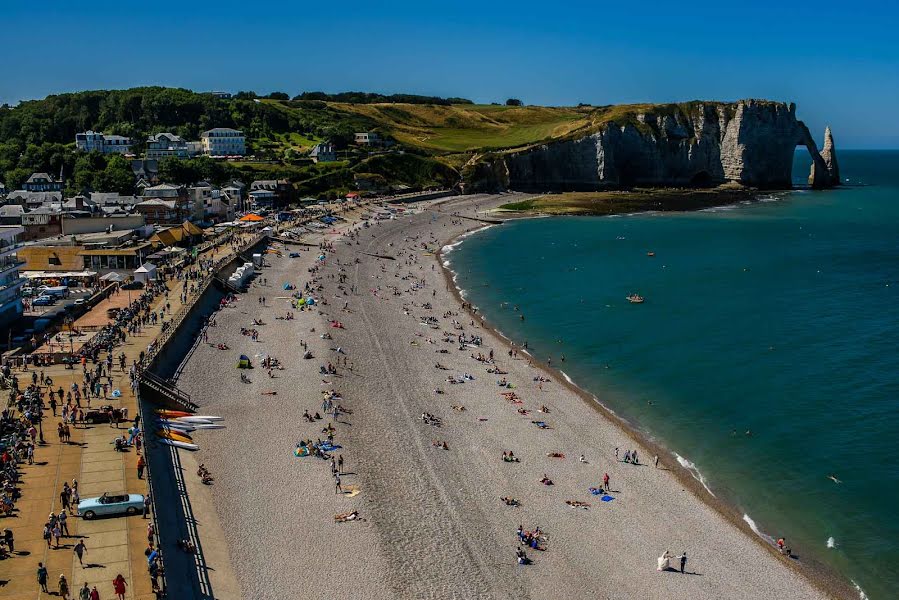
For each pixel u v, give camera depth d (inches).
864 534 2290.8
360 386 3262.8
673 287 5447.8
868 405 3208.7
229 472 2427.4
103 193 6845.5
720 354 3900.1
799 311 4746.6
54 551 1777.8
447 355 3818.9
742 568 2126.0
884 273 5910.4
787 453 2792.8
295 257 5851.4
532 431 2950.3
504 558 2112.5
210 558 1953.7
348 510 2261.3
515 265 6274.6
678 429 3009.4
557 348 4018.2
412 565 2034.9
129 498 1948.8
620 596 1985.7
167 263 4798.2
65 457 2220.7
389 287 5246.1
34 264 4586.6
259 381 3203.7
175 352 3344.0
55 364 2935.5
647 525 2325.3
